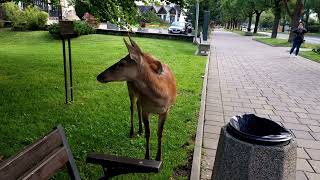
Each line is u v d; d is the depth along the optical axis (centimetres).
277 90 1005
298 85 1091
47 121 604
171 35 2688
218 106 800
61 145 267
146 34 2706
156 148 517
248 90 988
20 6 2942
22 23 2670
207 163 489
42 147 243
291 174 304
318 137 622
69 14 2372
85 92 812
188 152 513
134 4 770
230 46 2592
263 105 829
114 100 754
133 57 394
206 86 995
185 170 461
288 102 866
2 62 1214
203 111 714
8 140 518
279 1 3534
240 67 1446
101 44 2012
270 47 2598
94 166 446
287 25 7206
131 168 323
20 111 648
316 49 2227
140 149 512
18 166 217
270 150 290
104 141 530
